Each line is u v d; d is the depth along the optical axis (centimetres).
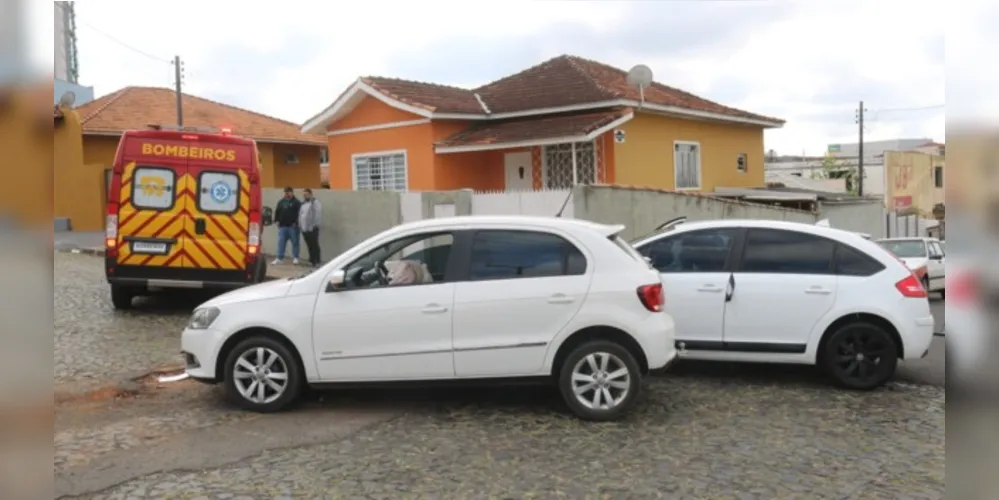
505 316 629
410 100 1862
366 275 654
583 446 568
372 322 637
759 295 747
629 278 632
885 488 491
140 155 1050
